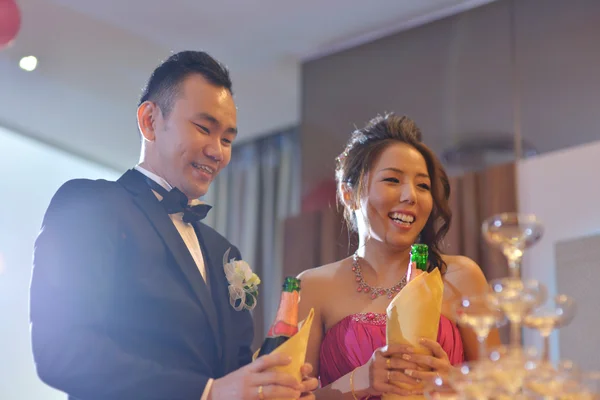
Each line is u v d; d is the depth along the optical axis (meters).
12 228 6.71
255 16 5.82
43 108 6.77
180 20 5.82
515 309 1.71
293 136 7.12
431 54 5.84
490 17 5.66
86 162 7.51
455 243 5.17
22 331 6.43
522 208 5.08
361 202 2.88
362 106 6.05
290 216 6.22
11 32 4.83
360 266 2.95
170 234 2.45
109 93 6.55
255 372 2.12
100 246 2.30
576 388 1.63
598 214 4.79
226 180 7.34
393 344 2.33
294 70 6.48
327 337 2.86
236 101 6.88
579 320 4.57
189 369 2.30
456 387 1.69
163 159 2.57
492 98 5.53
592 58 5.22
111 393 2.13
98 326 2.23
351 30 6.04
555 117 5.26
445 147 5.62
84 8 5.63
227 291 2.61
